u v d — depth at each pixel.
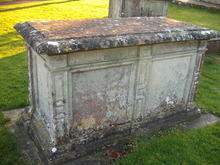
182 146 3.66
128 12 8.16
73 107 3.27
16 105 4.60
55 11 13.09
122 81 3.55
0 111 4.40
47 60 2.91
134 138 3.82
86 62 3.10
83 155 3.43
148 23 4.11
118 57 3.32
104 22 3.98
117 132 3.74
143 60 3.53
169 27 3.88
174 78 4.09
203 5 15.64
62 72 2.97
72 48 2.77
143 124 3.98
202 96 5.36
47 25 3.52
